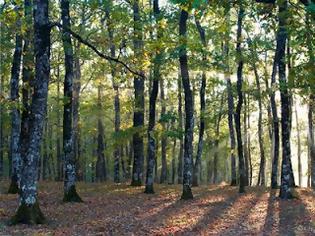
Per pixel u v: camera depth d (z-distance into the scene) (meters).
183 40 18.95
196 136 61.06
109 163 60.31
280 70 23.00
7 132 44.22
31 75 22.52
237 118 29.66
